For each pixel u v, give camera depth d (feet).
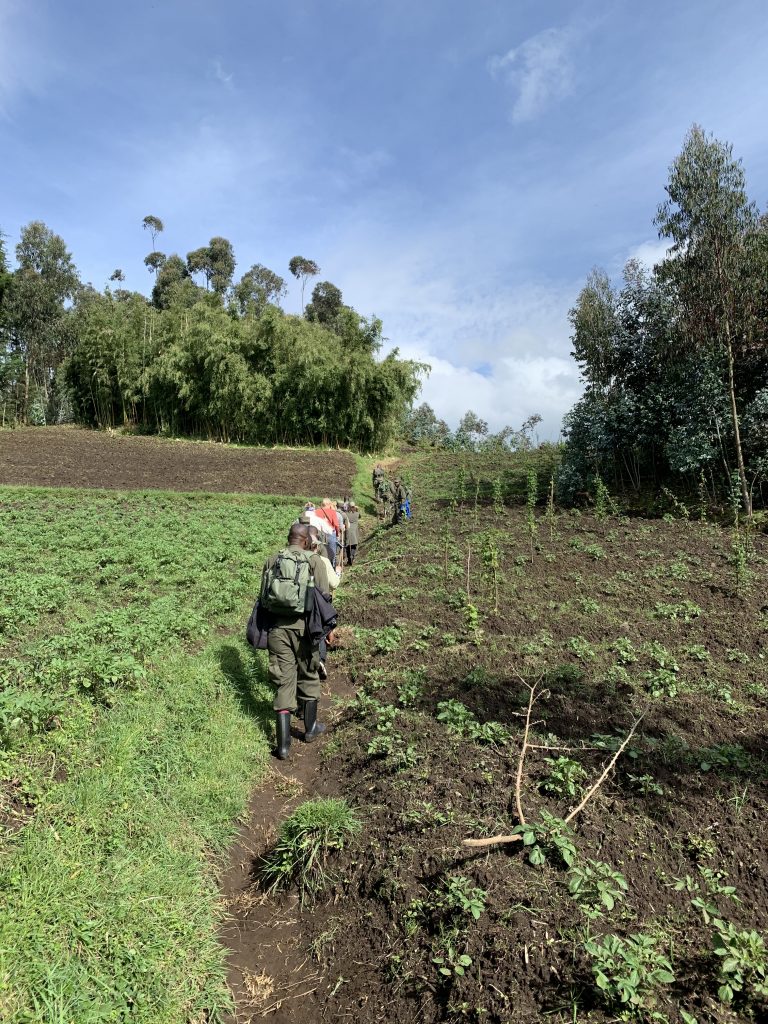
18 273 171.94
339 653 26.63
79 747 15.25
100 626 22.95
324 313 254.27
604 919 10.96
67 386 155.84
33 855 11.40
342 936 12.20
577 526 49.52
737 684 21.09
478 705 19.66
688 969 10.01
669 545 41.70
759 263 49.16
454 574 37.27
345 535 46.78
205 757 17.15
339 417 123.95
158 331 149.38
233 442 129.39
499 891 11.69
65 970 9.57
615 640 25.38
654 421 56.54
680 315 55.36
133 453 108.88
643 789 14.46
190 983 10.75
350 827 14.35
